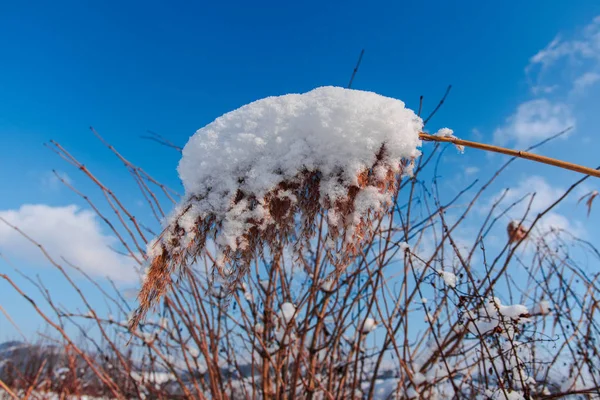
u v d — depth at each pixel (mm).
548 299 2803
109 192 2451
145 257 1194
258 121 1232
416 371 2695
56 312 2994
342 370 2902
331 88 1217
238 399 3164
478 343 2219
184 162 1286
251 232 1187
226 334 2961
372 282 2439
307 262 2766
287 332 2602
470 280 2035
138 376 3266
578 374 2256
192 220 1194
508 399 1806
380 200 1131
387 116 1141
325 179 1153
